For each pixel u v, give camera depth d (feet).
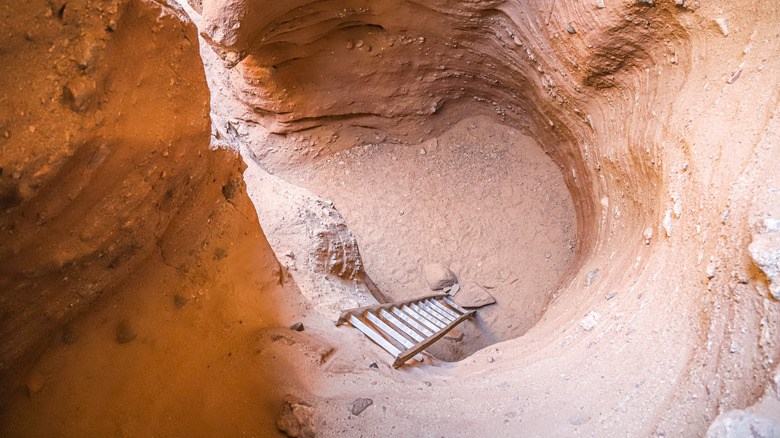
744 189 8.59
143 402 8.77
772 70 9.86
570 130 19.92
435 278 22.06
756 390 6.14
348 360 11.16
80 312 8.41
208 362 9.84
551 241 22.57
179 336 9.71
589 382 9.07
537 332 13.53
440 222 24.11
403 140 26.63
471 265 22.80
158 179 8.50
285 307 11.97
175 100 8.37
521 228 23.35
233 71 23.66
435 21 20.53
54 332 8.09
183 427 8.94
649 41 13.91
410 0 19.57
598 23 14.38
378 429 9.50
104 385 8.46
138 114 7.52
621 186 15.53
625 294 10.96
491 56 21.47
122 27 6.92
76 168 6.61
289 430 9.53
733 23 11.35
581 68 16.14
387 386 10.58
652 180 12.99
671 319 8.79
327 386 10.32
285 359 10.59
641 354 8.75
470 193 24.84
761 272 7.14
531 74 19.94
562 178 23.89
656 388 7.85
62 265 7.09
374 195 25.26
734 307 7.38
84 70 6.33
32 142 5.82
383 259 23.22
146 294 9.45
